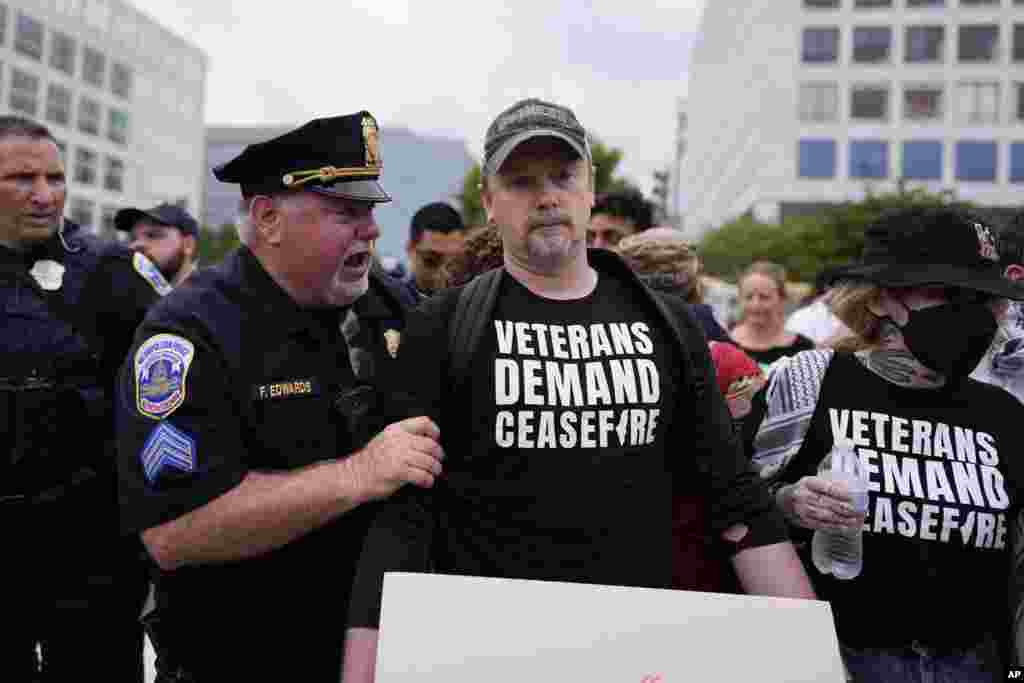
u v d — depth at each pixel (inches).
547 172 58.8
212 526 56.2
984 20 1598.2
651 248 105.0
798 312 228.8
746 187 1916.8
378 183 66.5
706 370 63.0
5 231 88.3
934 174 1627.7
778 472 72.4
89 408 89.4
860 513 64.1
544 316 59.8
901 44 1624.0
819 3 1635.1
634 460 58.0
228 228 1920.5
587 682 47.4
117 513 91.7
